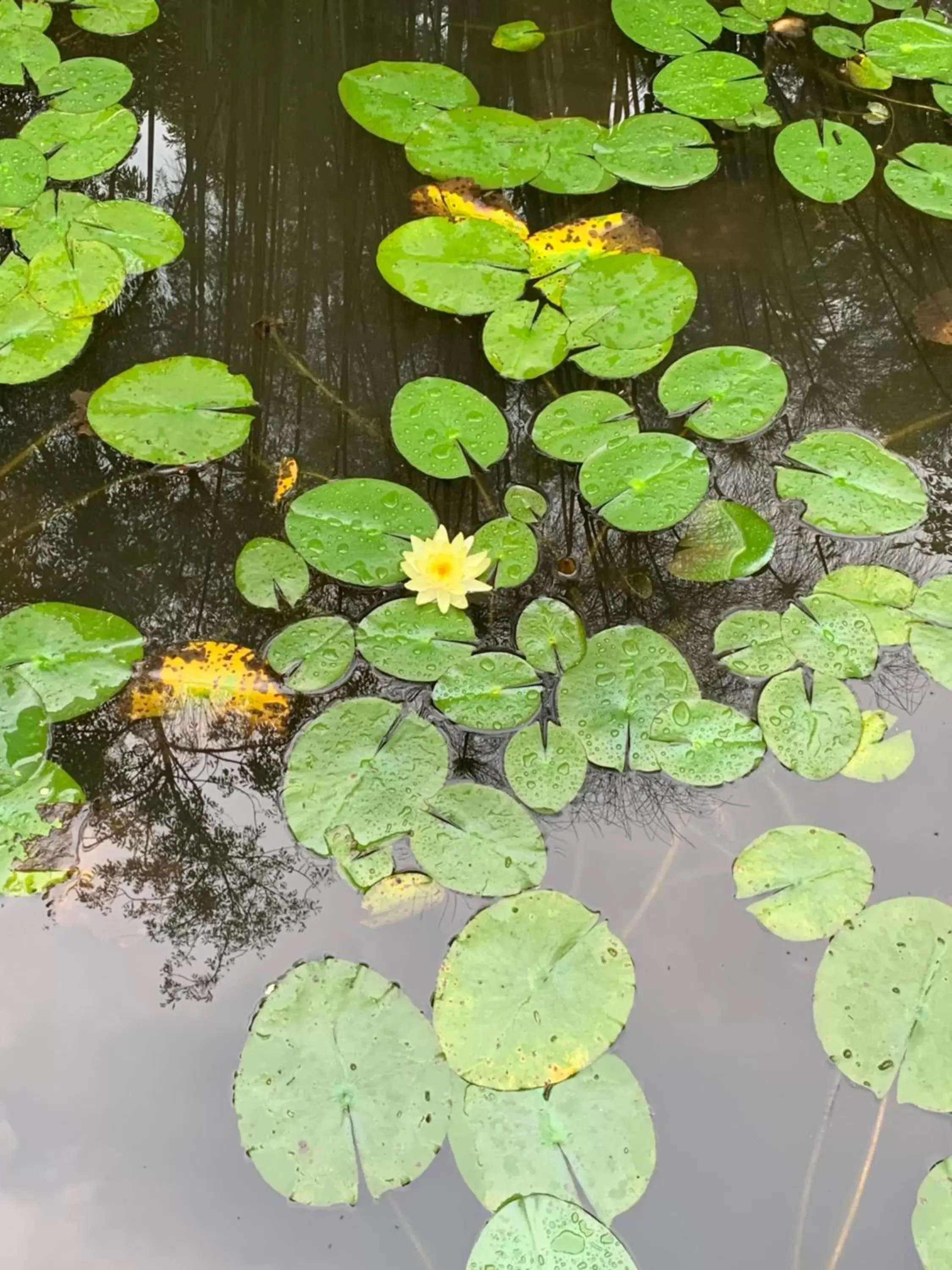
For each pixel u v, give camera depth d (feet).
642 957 6.48
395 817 6.57
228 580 7.08
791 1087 6.34
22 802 6.60
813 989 6.43
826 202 8.00
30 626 6.85
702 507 7.27
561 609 6.98
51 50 8.25
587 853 6.63
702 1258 6.15
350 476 7.32
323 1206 6.15
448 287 7.57
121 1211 6.18
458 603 6.85
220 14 8.48
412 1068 6.23
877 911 6.52
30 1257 6.13
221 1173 6.23
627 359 7.41
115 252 7.63
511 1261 6.05
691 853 6.64
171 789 6.69
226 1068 6.35
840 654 6.93
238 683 6.84
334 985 6.34
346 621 6.93
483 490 7.30
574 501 7.27
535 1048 6.26
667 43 8.43
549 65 8.44
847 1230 6.20
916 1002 6.38
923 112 8.45
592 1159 6.16
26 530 7.16
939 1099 6.29
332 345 7.64
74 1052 6.37
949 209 8.01
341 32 8.48
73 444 7.34
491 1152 6.15
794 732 6.78
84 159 7.89
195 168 8.07
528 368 7.38
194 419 7.24
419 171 7.89
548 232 7.82
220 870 6.58
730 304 7.86
